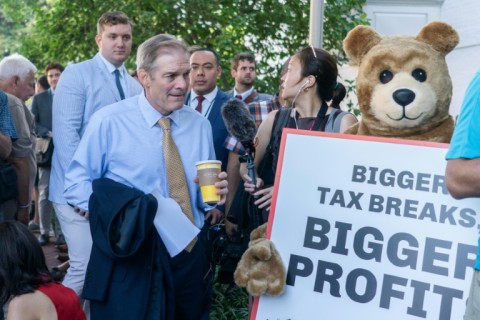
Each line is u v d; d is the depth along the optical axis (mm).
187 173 4039
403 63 3719
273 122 4375
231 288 6086
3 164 5031
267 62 9844
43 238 9664
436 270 3344
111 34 5328
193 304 3996
